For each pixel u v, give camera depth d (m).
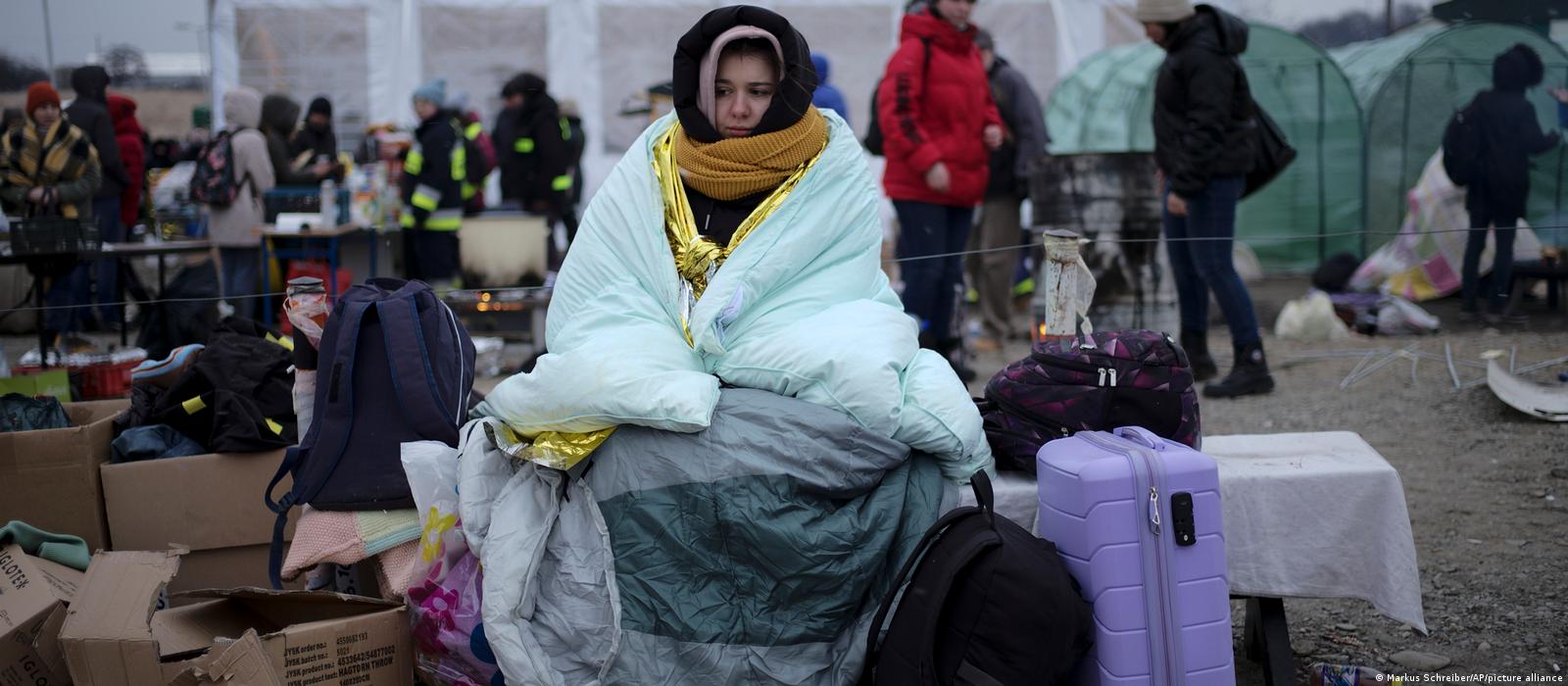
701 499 2.75
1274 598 3.08
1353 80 10.40
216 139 8.20
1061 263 3.33
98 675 2.71
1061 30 12.76
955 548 2.62
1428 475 4.83
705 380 2.84
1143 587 2.65
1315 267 10.16
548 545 2.88
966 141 6.08
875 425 2.85
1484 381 6.12
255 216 8.20
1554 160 7.58
